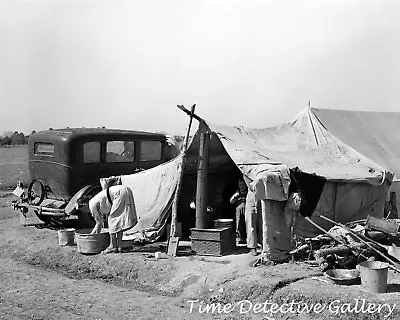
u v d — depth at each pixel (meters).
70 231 10.08
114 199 9.27
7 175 24.28
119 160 12.16
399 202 11.86
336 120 12.80
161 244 10.11
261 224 9.17
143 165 12.70
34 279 8.39
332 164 10.65
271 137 11.21
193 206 10.56
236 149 9.39
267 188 8.46
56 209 11.05
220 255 8.98
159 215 10.40
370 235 8.68
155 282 8.10
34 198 11.95
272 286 7.14
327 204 9.63
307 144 11.48
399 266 7.85
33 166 12.01
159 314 6.67
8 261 9.70
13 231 11.77
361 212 10.38
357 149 11.93
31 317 6.45
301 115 12.43
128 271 8.51
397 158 12.33
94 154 11.63
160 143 13.16
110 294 7.60
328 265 7.92
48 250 9.82
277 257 8.54
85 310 6.79
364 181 10.09
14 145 44.00
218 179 11.21
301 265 8.30
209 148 10.02
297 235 8.98
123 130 12.72
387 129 13.65
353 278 7.25
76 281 8.37
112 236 9.35
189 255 9.16
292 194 8.66
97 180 11.66
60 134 11.47
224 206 11.20
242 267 8.21
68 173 11.25
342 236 8.49
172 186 10.21
